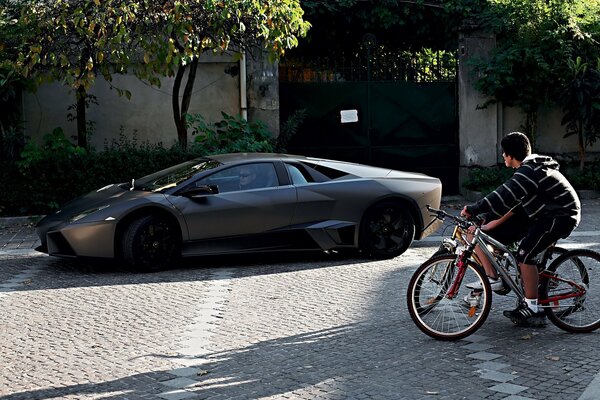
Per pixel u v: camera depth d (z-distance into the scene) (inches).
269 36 621.9
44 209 655.1
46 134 681.6
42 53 614.9
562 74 745.0
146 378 282.5
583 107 736.3
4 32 623.5
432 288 327.3
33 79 661.9
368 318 360.8
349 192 491.8
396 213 502.3
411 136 768.9
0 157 657.6
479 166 772.0
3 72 649.0
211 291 416.8
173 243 467.5
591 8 759.1
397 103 764.6
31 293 415.5
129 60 605.6
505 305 378.6
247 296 405.4
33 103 705.0
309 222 485.4
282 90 745.0
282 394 263.9
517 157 323.9
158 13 599.5
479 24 750.5
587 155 784.9
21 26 618.8
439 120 773.3
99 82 714.8
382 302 390.0
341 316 365.4
